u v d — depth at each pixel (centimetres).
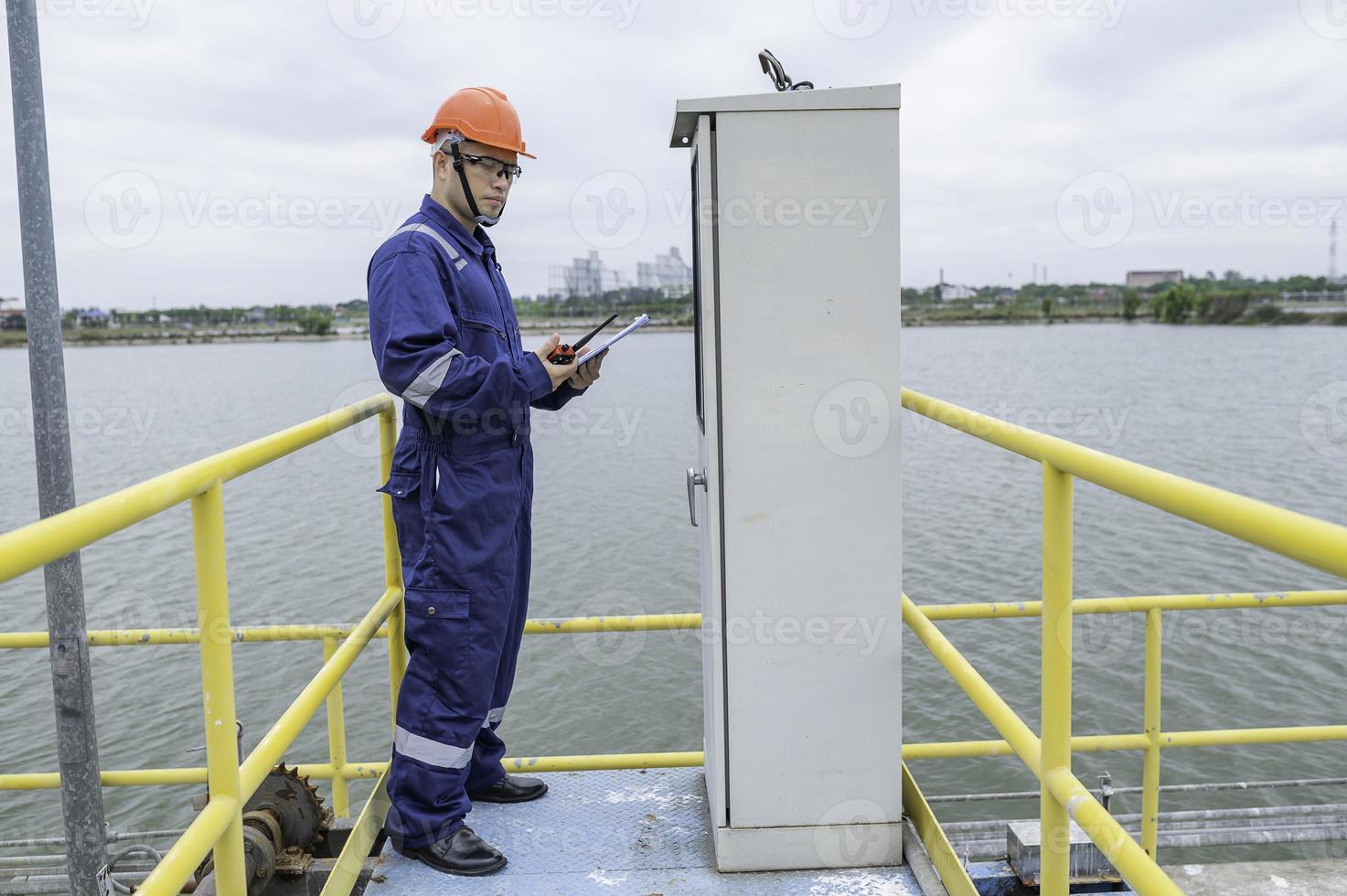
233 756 168
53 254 269
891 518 220
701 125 211
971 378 4416
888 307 214
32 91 269
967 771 856
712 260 216
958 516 1809
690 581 1421
